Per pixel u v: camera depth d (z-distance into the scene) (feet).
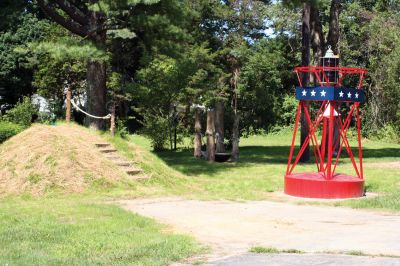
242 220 35.70
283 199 47.37
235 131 80.53
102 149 54.49
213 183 57.00
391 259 23.45
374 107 131.13
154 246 27.20
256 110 111.65
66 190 46.93
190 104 94.79
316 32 95.09
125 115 127.03
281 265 22.80
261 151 100.22
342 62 130.00
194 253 26.07
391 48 127.95
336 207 43.04
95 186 48.34
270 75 118.52
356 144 119.14
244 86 111.34
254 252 25.95
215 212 39.04
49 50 59.16
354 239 28.55
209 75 113.29
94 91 67.97
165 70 92.12
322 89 48.96
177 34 70.03
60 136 53.01
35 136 52.31
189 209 40.40
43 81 110.11
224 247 27.48
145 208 40.60
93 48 59.72
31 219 34.04
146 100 93.66
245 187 54.60
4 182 47.34
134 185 50.62
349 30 134.92
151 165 56.70
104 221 33.81
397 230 31.81
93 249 26.73
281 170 67.92
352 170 67.41
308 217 37.29
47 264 23.82
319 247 26.53
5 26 67.87
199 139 83.46
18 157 49.93
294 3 76.54
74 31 68.90
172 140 103.30
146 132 97.91
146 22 64.28
